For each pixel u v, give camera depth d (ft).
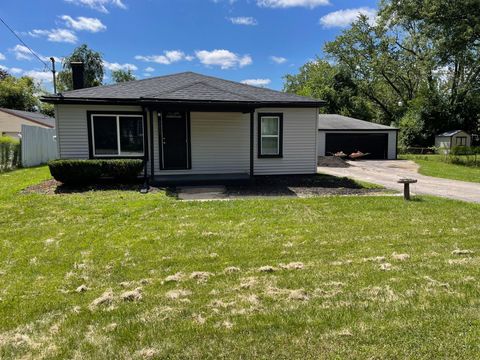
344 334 8.29
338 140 72.02
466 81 92.43
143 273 12.42
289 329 8.59
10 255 14.11
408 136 98.37
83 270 12.67
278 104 36.73
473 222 19.62
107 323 9.03
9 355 7.70
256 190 30.89
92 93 35.06
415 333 8.30
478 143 97.04
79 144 34.35
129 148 35.47
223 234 17.10
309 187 32.71
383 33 107.96
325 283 11.44
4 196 25.11
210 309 9.73
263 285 11.34
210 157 37.99
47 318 9.33
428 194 29.60
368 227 18.53
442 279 11.64
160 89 38.01
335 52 119.14
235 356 7.54
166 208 22.62
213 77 45.27
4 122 90.89
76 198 25.04
